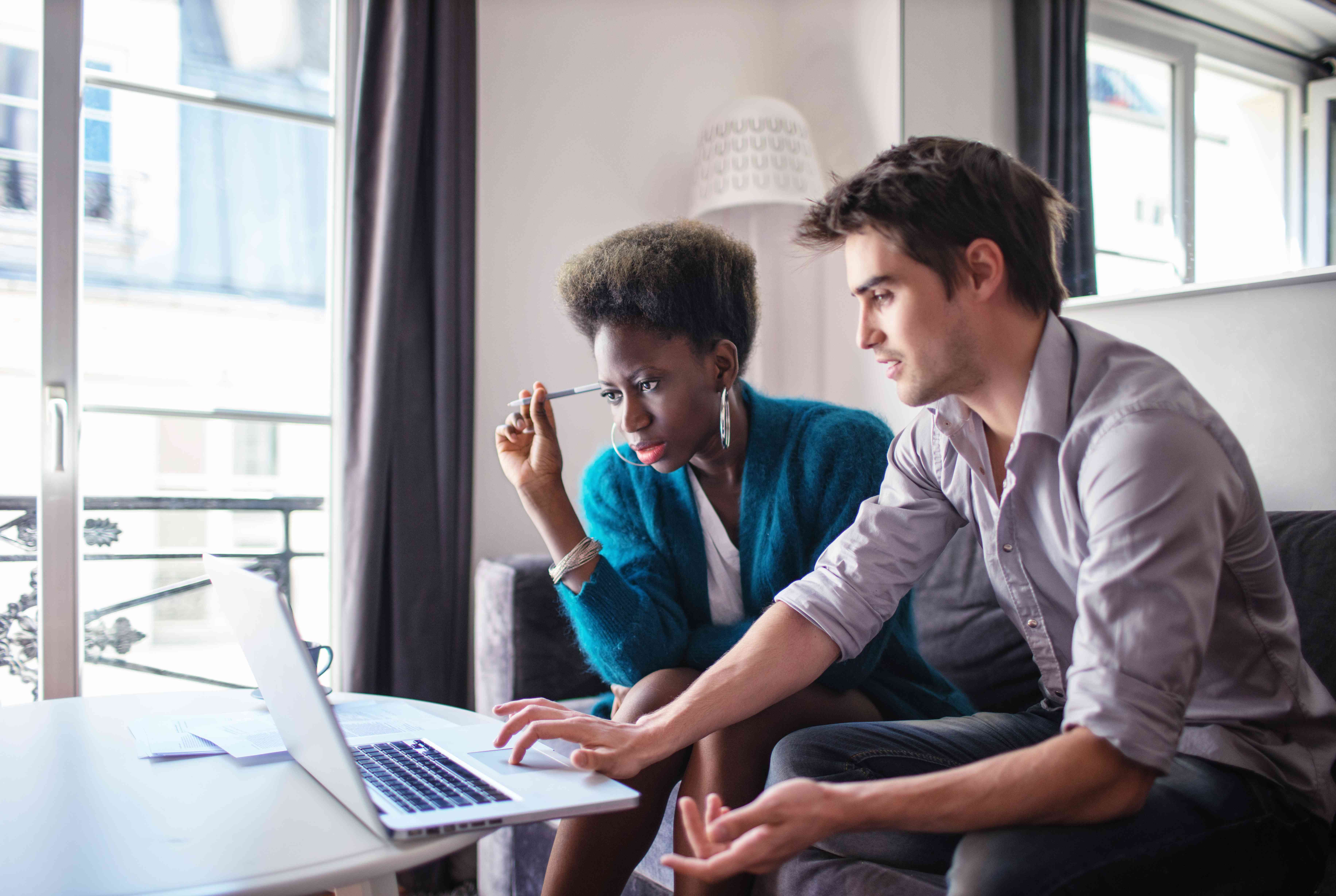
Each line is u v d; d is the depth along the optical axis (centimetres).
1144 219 168
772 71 272
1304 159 149
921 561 107
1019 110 192
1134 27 172
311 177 233
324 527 237
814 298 247
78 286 194
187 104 219
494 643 187
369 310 208
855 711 112
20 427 200
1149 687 69
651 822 102
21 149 199
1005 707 142
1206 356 159
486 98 233
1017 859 72
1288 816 85
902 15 221
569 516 124
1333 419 143
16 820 71
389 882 90
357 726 100
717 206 232
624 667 119
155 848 65
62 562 191
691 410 119
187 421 222
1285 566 117
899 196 85
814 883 96
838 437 124
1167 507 73
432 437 214
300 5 230
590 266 119
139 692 167
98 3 209
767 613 103
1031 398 88
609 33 251
